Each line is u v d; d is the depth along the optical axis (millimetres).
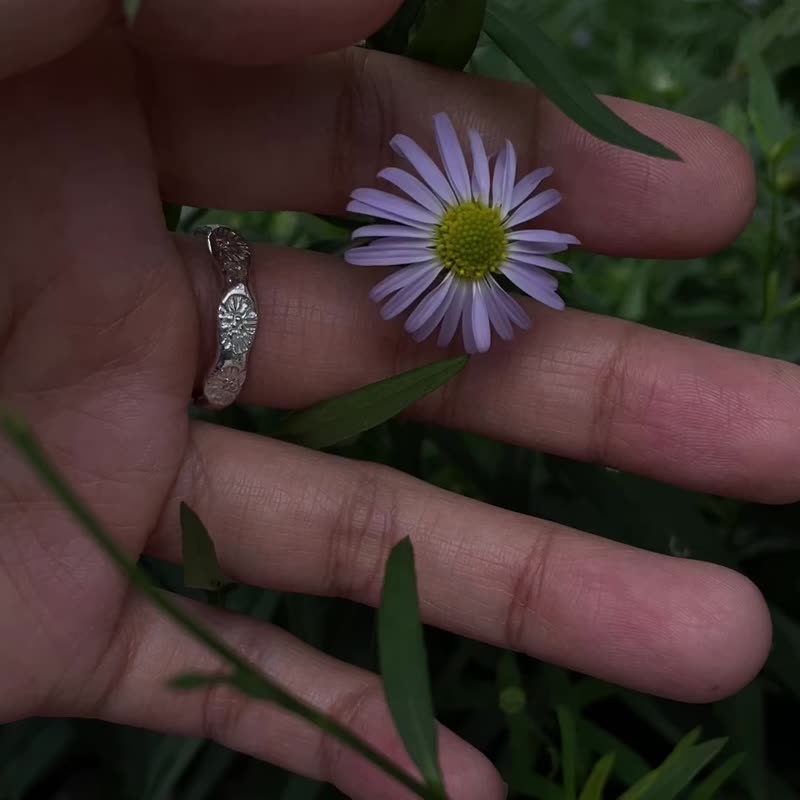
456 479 167
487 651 154
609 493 151
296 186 150
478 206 137
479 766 124
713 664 129
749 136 192
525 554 135
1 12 108
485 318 137
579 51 229
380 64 143
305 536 139
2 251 132
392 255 137
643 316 171
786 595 169
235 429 143
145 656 133
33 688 130
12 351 134
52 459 132
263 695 90
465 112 145
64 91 134
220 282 144
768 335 170
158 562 156
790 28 169
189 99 141
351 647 155
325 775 132
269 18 118
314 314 146
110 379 136
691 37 230
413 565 96
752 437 139
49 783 172
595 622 132
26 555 129
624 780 140
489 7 133
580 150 142
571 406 144
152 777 151
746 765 146
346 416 135
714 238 146
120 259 136
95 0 113
